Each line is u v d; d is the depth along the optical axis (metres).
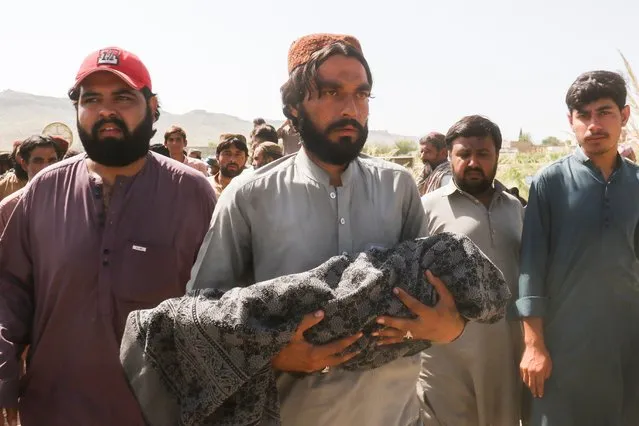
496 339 3.62
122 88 2.75
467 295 2.09
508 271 3.73
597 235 3.34
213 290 2.09
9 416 2.69
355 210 2.29
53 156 5.85
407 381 2.33
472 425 3.71
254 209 2.24
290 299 1.97
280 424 2.08
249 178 2.26
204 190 2.93
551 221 3.46
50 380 2.72
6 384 2.62
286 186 2.25
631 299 3.37
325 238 2.23
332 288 2.03
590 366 3.38
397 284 2.07
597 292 3.35
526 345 3.46
